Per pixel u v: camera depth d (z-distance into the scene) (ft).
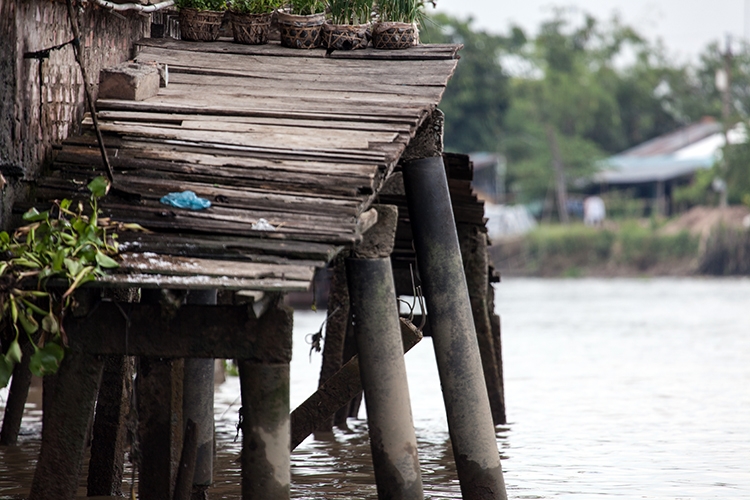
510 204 498.69
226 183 51.39
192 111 57.88
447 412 59.98
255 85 63.10
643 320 223.92
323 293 248.32
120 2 62.44
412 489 54.34
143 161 52.49
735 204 463.01
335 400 65.67
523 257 456.45
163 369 52.37
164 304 44.50
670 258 434.71
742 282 380.58
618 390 122.31
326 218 49.06
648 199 503.61
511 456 84.58
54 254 44.39
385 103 59.47
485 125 500.74
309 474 76.38
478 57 497.46
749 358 153.48
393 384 54.29
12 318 44.83
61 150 54.03
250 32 70.38
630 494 71.82
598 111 520.83
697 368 142.51
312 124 56.70
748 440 91.35
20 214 51.34
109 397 60.80
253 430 45.27
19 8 51.37
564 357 156.76
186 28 70.79
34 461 77.25
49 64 55.01
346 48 69.46
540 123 497.87
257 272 45.03
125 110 58.08
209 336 45.50
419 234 60.90
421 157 61.11
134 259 46.11
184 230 48.19
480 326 90.99
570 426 98.12
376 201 83.66
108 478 61.26
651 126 547.90
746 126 440.45
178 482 51.42
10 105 50.90
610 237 447.42
